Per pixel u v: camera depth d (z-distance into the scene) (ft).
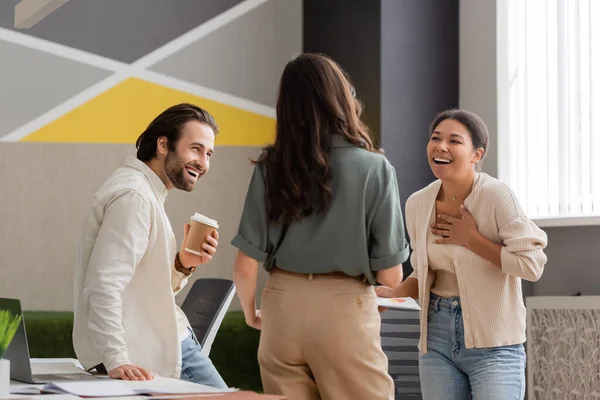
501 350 11.34
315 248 9.05
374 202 9.02
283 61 25.77
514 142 20.27
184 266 10.31
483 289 11.37
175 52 25.18
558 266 18.88
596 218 17.63
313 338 9.09
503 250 11.23
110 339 8.58
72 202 24.47
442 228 11.64
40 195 24.32
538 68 19.57
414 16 21.74
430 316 11.79
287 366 9.24
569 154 18.63
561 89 18.89
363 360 9.10
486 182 11.71
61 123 24.48
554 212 18.99
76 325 9.11
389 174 9.09
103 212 9.17
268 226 9.29
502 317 11.39
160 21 25.12
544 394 18.12
